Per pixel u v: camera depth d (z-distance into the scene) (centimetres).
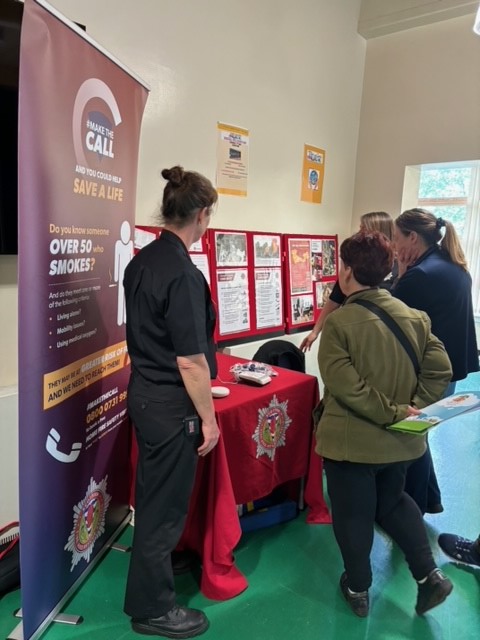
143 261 145
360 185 398
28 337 133
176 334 138
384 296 158
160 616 156
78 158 148
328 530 220
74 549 171
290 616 168
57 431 152
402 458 154
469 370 215
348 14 354
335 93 358
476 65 328
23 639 146
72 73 141
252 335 312
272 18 295
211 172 276
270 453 204
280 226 333
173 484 150
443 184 568
